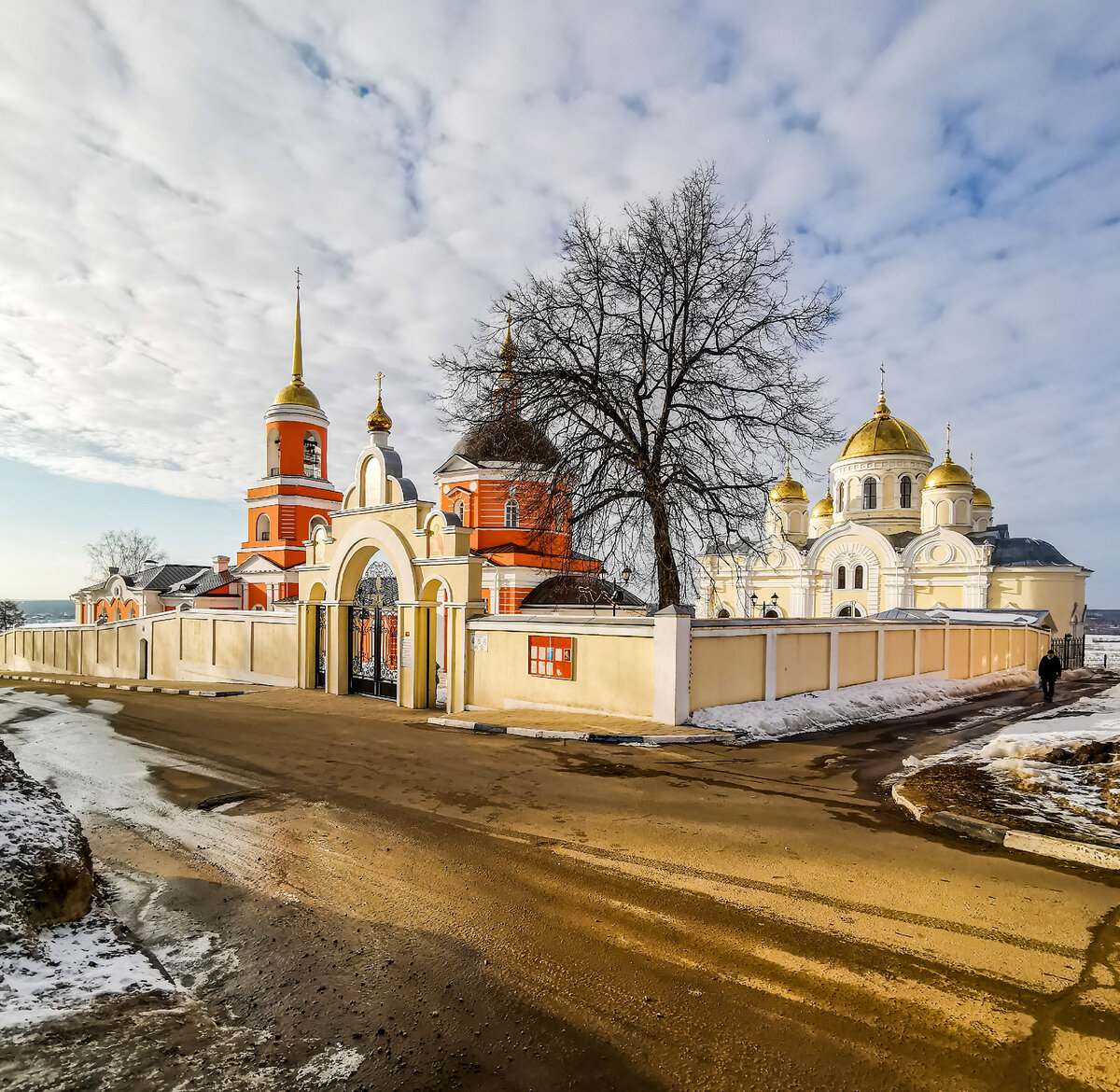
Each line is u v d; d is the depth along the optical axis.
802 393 15.49
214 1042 3.09
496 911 4.58
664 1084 2.87
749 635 13.72
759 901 4.75
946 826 6.44
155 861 5.51
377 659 18.00
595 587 16.66
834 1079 2.90
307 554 20.55
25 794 4.70
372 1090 2.80
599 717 12.67
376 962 3.90
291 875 5.23
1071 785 7.26
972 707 16.80
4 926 3.58
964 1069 2.96
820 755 10.26
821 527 45.88
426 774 8.63
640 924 4.38
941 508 37.56
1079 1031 3.23
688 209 15.66
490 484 28.91
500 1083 2.88
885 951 4.02
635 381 15.43
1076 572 33.91
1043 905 4.68
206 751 10.02
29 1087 2.54
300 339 38.34
